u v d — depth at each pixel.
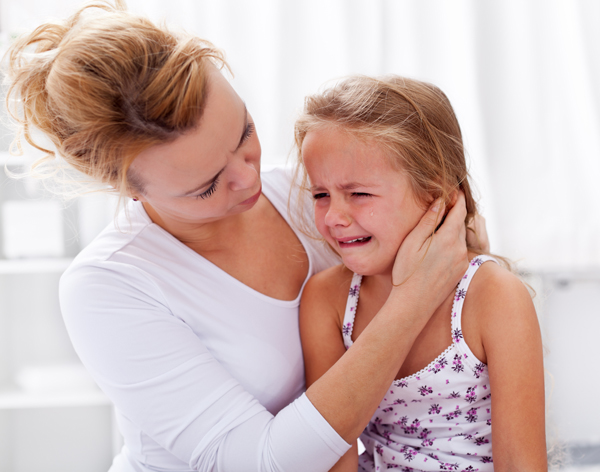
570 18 2.10
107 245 0.83
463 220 0.78
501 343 0.76
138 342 0.75
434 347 0.83
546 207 2.12
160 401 0.73
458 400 0.82
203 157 0.66
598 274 2.10
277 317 0.87
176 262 0.84
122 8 0.77
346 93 0.80
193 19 2.02
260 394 0.84
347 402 0.69
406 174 0.76
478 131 2.11
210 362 0.76
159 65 0.64
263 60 2.05
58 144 0.70
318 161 0.76
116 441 1.93
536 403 0.74
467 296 0.81
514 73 2.10
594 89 2.11
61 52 0.65
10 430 1.98
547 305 2.10
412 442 0.85
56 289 2.01
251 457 0.70
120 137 0.64
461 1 2.10
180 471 0.83
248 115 0.75
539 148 2.12
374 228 0.76
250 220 0.92
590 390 2.14
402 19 2.10
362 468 0.93
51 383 1.93
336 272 0.93
